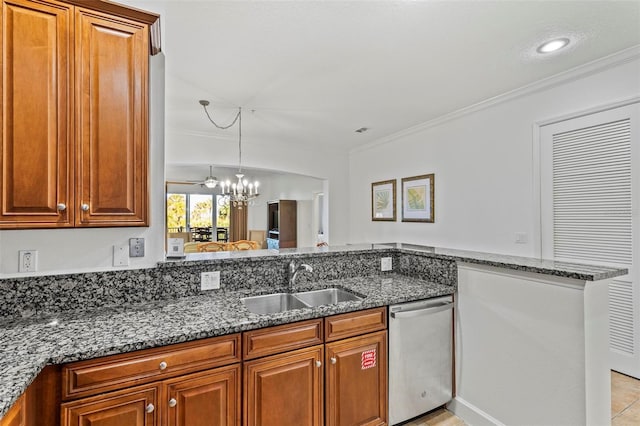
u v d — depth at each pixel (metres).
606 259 2.63
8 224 1.24
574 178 2.83
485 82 3.00
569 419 1.52
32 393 1.07
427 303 1.98
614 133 2.57
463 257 2.05
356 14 1.98
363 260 2.46
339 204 6.09
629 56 2.44
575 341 1.49
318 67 2.70
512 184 3.31
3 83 1.24
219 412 1.37
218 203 10.01
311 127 4.52
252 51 2.42
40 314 1.49
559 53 2.47
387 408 1.84
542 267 1.62
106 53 1.41
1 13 1.24
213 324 1.39
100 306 1.61
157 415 1.25
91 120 1.38
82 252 1.59
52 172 1.31
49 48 1.31
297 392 1.55
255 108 3.71
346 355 1.70
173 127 4.48
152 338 1.24
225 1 1.85
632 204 2.47
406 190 4.73
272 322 1.48
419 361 1.94
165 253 1.96
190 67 2.69
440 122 4.10
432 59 2.56
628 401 2.18
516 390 1.74
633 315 2.48
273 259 2.08
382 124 4.38
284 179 8.71
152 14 1.50
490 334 1.88
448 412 2.11
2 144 1.24
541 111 3.05
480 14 1.98
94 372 1.15
